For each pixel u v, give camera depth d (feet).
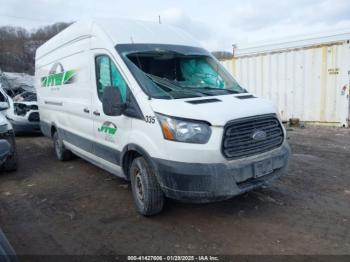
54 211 14.76
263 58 35.73
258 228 12.21
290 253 10.52
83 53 16.98
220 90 14.28
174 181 11.37
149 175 12.62
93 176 19.80
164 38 15.76
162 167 11.59
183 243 11.44
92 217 13.91
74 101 18.71
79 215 14.17
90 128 16.85
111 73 14.39
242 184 11.79
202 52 16.33
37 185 18.63
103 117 15.19
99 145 16.14
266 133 12.41
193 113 11.28
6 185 18.92
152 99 12.37
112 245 11.57
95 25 15.72
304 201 14.44
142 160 12.85
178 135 11.25
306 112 33.22
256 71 36.63
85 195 16.57
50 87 23.17
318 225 12.25
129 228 12.73
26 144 31.71
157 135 11.76
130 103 13.12
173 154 11.34
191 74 14.96
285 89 34.37
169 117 11.44
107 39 14.69
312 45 32.14
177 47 15.56
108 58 14.49
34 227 13.24
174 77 14.38
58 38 21.22
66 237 12.28
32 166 22.98
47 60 23.77
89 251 11.24
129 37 14.84
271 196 15.07
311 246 10.86
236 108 11.86
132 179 13.76
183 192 11.34
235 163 11.56
